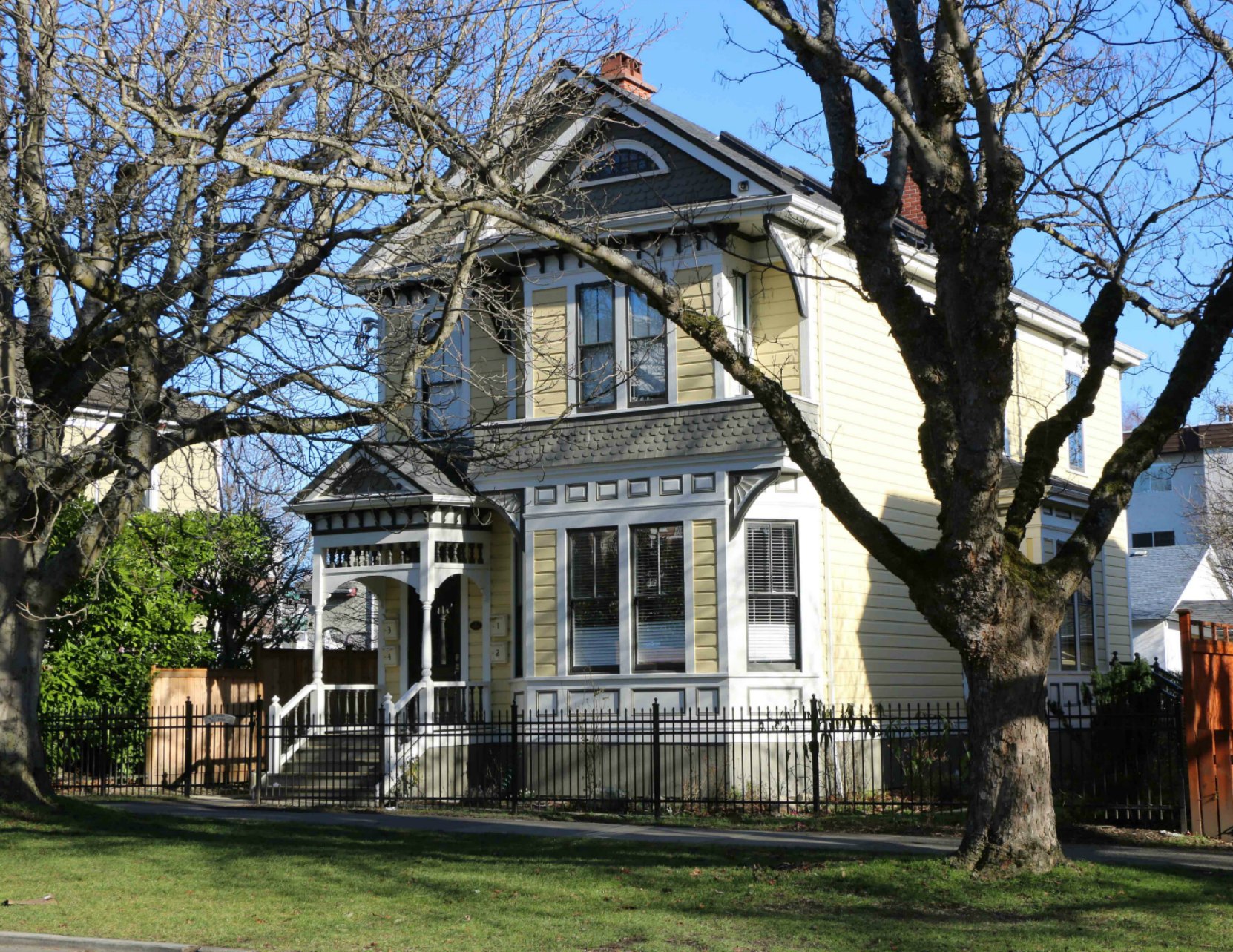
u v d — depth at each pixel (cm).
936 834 1617
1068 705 1831
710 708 2091
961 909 1085
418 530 2267
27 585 1672
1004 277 1151
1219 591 4891
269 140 1526
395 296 1998
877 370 2425
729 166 2166
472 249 1747
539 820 1833
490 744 2281
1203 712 1577
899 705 2138
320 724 2205
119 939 1020
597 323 2266
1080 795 1764
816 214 2178
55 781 2303
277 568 3031
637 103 2242
